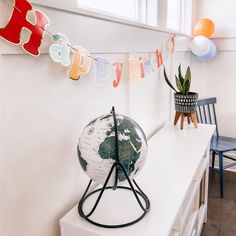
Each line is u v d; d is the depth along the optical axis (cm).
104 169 84
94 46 107
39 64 84
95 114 119
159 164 134
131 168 86
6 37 68
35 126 85
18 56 76
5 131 74
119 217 92
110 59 125
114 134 84
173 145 162
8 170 77
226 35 279
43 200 92
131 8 176
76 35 95
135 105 161
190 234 146
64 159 101
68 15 90
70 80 99
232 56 282
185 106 193
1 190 75
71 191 106
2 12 67
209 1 279
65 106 98
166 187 112
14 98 76
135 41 145
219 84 294
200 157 143
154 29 168
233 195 247
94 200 102
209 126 202
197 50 253
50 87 90
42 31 77
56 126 94
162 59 188
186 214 131
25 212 85
